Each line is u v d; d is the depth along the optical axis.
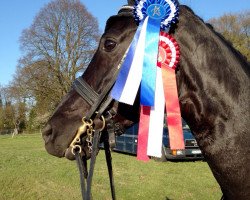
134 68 1.95
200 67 1.93
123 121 2.04
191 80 1.95
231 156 1.88
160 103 1.99
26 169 9.30
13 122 44.91
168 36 1.97
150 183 7.69
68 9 32.59
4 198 6.10
